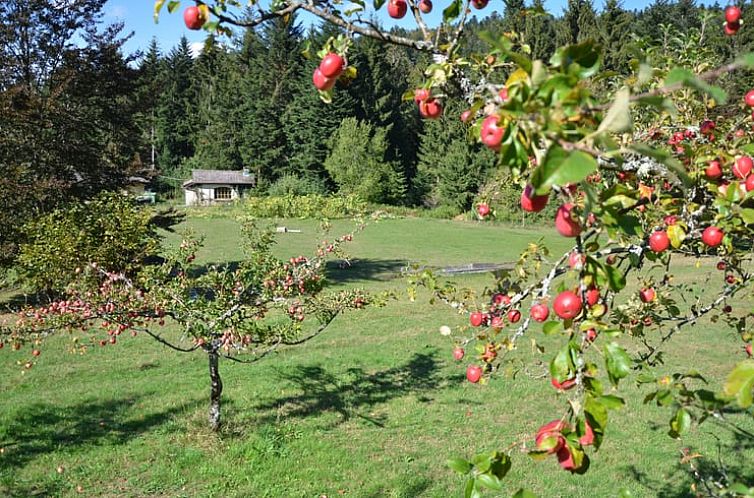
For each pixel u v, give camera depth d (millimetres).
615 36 32062
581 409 1546
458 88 1944
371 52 44500
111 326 6215
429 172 43750
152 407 7113
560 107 1256
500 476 1632
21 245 10633
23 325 5953
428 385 8031
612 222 1692
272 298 6305
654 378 2148
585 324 1648
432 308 12766
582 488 5367
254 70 51312
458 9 1996
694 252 2898
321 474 5527
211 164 52844
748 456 5902
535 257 3527
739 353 9430
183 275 6426
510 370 3496
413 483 5379
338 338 10312
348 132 42719
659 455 5996
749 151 2035
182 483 5363
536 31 32469
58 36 13680
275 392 7684
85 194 13516
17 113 11805
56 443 6121
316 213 38656
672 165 1145
